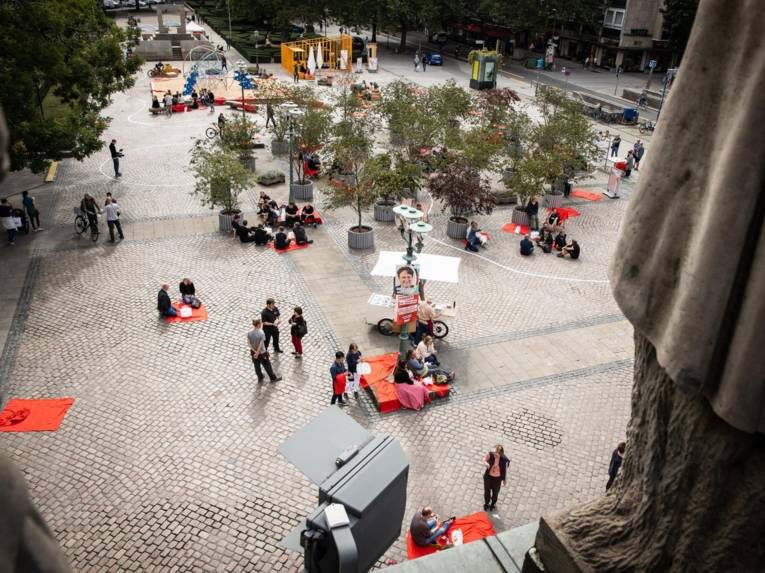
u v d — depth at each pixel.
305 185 29.36
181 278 21.98
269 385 16.80
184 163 33.50
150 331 18.88
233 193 28.50
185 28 62.91
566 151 30.09
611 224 28.59
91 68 25.84
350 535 5.57
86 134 25.45
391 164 33.19
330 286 21.95
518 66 68.56
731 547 2.82
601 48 68.69
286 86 41.22
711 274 2.46
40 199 28.16
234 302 20.64
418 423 15.73
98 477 13.66
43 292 20.72
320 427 6.46
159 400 16.05
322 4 65.56
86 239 24.59
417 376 16.80
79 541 12.18
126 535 12.35
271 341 18.70
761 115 2.27
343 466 6.09
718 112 2.51
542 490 13.94
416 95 38.06
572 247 24.64
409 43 80.00
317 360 17.95
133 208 27.72
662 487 3.17
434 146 32.97
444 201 29.78
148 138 37.41
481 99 39.34
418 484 13.91
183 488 13.48
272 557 12.05
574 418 16.20
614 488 3.70
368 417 15.83
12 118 22.98
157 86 50.09
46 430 14.89
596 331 20.11
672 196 2.75
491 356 18.56
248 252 24.12
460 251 25.17
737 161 2.33
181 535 12.41
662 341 2.80
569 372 18.02
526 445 15.21
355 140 28.72
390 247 25.08
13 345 17.95
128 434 14.89
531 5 63.44
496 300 21.66
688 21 58.34
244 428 15.27
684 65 2.64
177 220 26.73
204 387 16.61
